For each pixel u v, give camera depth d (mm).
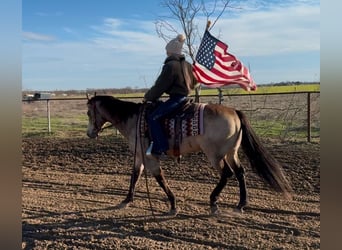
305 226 4926
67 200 6332
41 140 12070
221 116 5078
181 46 5285
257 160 5227
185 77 5195
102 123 6094
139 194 6520
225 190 6566
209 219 5281
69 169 8680
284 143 9516
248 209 5609
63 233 4934
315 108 12258
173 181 7270
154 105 5379
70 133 13438
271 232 4785
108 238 4746
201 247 4430
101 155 9742
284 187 5270
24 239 4762
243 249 4344
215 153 5105
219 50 5387
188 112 5156
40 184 7414
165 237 4738
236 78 5340
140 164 5855
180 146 5219
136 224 5176
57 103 30547
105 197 6453
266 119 13523
